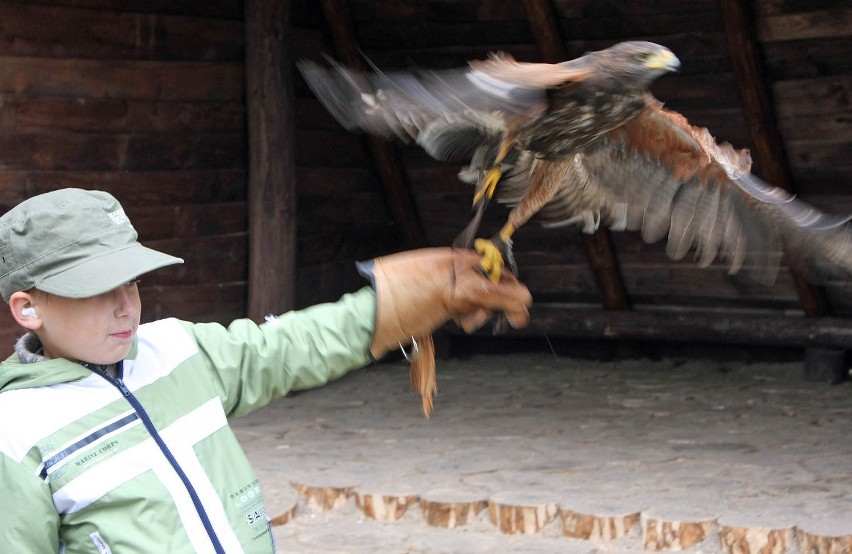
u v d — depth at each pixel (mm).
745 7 7344
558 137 2691
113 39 7434
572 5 7957
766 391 8289
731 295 8984
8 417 2137
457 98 2381
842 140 7723
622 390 8461
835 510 5277
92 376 2184
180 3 7719
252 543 2227
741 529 5016
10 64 6980
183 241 8047
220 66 8016
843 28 7262
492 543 5312
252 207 8125
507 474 6043
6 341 7086
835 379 8578
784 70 7602
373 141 9031
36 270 2117
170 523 2129
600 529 5273
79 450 2123
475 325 2523
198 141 7984
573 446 6691
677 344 9609
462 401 8172
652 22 7879
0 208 7035
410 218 9453
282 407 8086
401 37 8656
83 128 7355
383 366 9602
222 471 2236
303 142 8820
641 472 6055
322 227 9117
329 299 9273
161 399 2230
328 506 5840
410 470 6184
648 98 2818
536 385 8719
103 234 2156
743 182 2812
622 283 9273
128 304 2186
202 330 2385
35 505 2092
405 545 5312
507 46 8453
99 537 2105
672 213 3000
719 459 6309
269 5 7902
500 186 2783
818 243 2746
